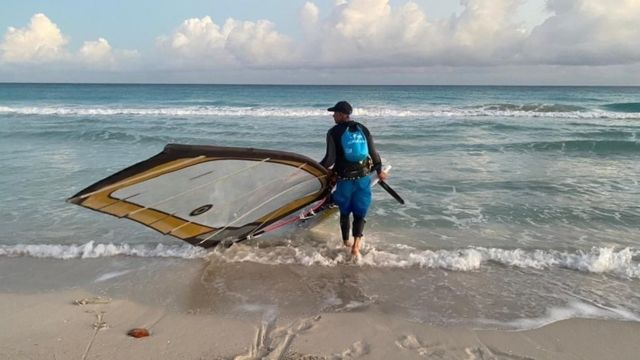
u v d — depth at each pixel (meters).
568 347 3.58
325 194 5.60
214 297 4.35
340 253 5.41
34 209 7.13
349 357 3.37
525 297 4.41
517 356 3.45
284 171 4.72
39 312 4.00
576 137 15.66
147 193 4.18
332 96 50.47
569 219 6.84
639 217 6.91
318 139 15.49
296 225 6.02
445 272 4.95
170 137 16.00
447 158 11.70
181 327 3.79
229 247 5.59
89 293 4.40
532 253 5.44
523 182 9.04
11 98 46.31
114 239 5.90
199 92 65.69
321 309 4.14
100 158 11.66
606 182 9.10
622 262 5.16
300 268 5.02
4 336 3.59
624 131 17.16
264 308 4.15
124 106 33.84
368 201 5.17
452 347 3.55
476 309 4.17
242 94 57.59
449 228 6.43
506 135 16.33
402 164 10.88
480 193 8.26
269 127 19.48
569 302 4.32
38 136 15.77
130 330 3.72
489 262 5.20
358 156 5.03
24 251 5.39
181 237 5.17
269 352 3.42
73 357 3.31
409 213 7.08
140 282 4.65
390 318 3.98
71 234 6.08
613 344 3.62
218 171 4.28
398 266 5.08
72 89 77.25
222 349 3.46
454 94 56.78
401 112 26.34
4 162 11.01
